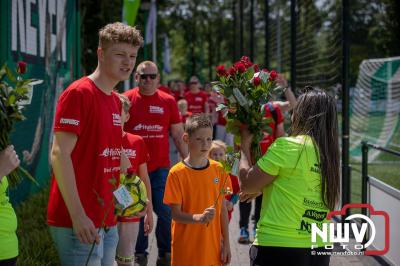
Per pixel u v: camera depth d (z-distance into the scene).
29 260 5.76
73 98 3.57
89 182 3.63
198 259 4.56
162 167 6.43
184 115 12.82
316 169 3.55
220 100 4.39
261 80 3.93
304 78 12.26
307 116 3.61
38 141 10.12
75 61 13.79
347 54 7.50
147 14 21.95
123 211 3.91
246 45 24.58
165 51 35.06
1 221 3.18
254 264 3.62
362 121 17.81
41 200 8.98
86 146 3.62
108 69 3.71
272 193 3.60
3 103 3.21
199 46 56.31
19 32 8.78
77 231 3.47
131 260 5.35
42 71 10.33
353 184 12.05
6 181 3.30
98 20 20.64
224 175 4.73
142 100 6.46
